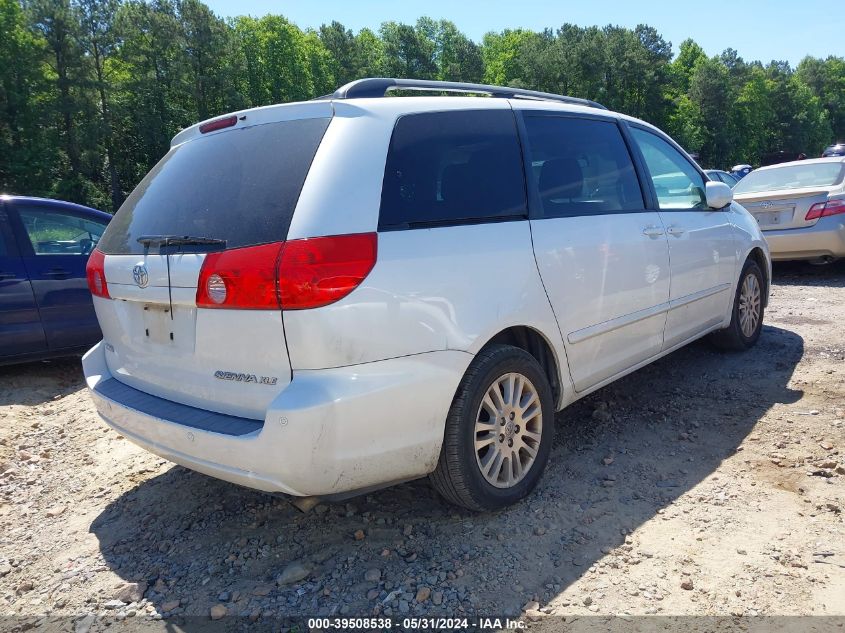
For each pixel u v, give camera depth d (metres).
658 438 3.78
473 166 2.99
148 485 3.67
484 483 2.86
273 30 68.31
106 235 3.31
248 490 3.48
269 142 2.71
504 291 2.88
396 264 2.51
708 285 4.53
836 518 2.82
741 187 9.28
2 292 5.46
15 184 46.91
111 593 2.68
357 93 2.88
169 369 2.79
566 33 75.25
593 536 2.80
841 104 109.50
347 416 2.36
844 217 7.76
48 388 5.72
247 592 2.59
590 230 3.42
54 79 48.88
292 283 2.29
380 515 3.09
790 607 2.29
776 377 4.62
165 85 56.53
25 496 3.71
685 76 86.50
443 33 89.56
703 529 2.80
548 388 3.17
